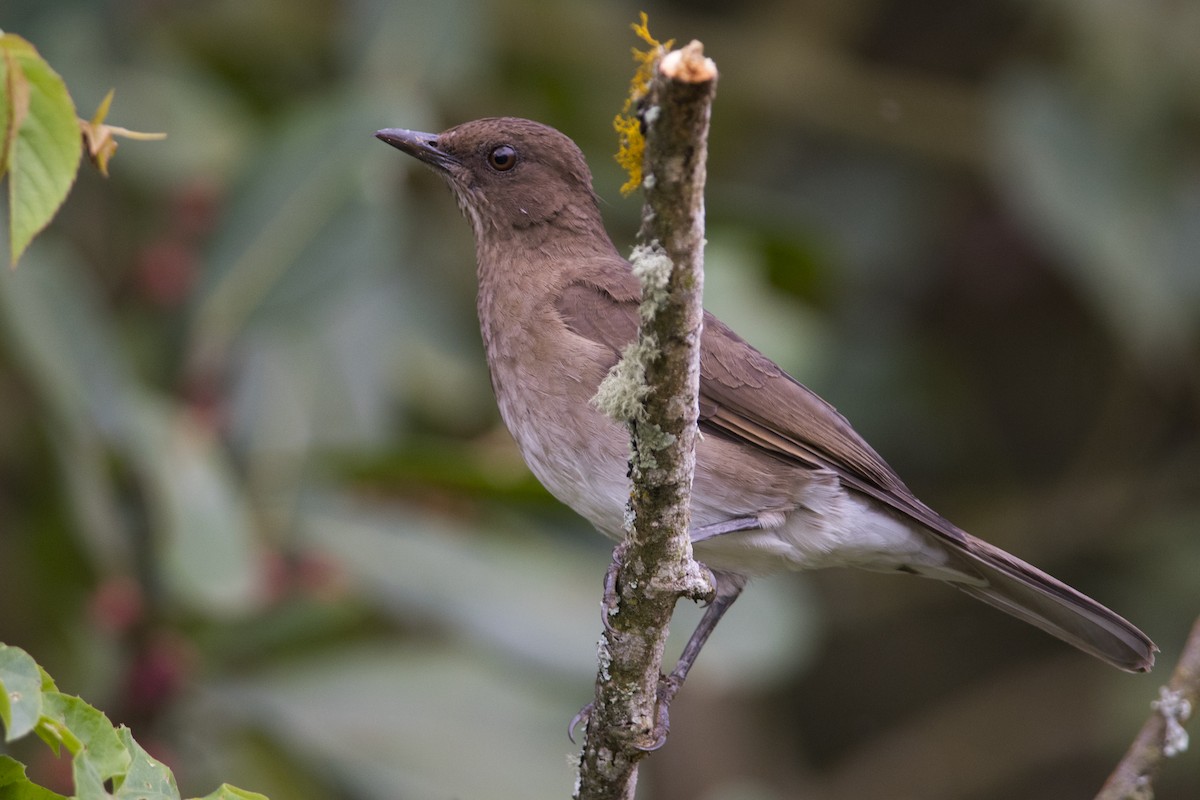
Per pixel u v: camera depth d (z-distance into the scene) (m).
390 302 11.20
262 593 9.84
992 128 13.98
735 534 8.77
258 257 10.53
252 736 10.18
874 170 14.88
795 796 15.26
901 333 14.59
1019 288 15.12
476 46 12.17
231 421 10.34
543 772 10.10
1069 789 16.08
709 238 12.22
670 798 14.45
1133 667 8.68
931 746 15.66
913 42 15.84
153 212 11.61
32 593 10.59
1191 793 14.29
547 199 9.50
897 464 14.84
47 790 5.21
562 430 8.73
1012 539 15.02
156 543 9.31
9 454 11.39
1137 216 13.24
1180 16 13.42
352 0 12.16
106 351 9.52
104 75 11.39
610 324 8.91
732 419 8.85
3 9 11.24
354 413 10.50
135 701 9.81
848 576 16.03
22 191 5.37
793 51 14.73
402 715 10.19
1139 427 15.44
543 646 10.00
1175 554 14.06
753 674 10.58
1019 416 15.76
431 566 10.09
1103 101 13.37
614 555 6.79
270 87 12.66
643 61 5.52
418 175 12.88
